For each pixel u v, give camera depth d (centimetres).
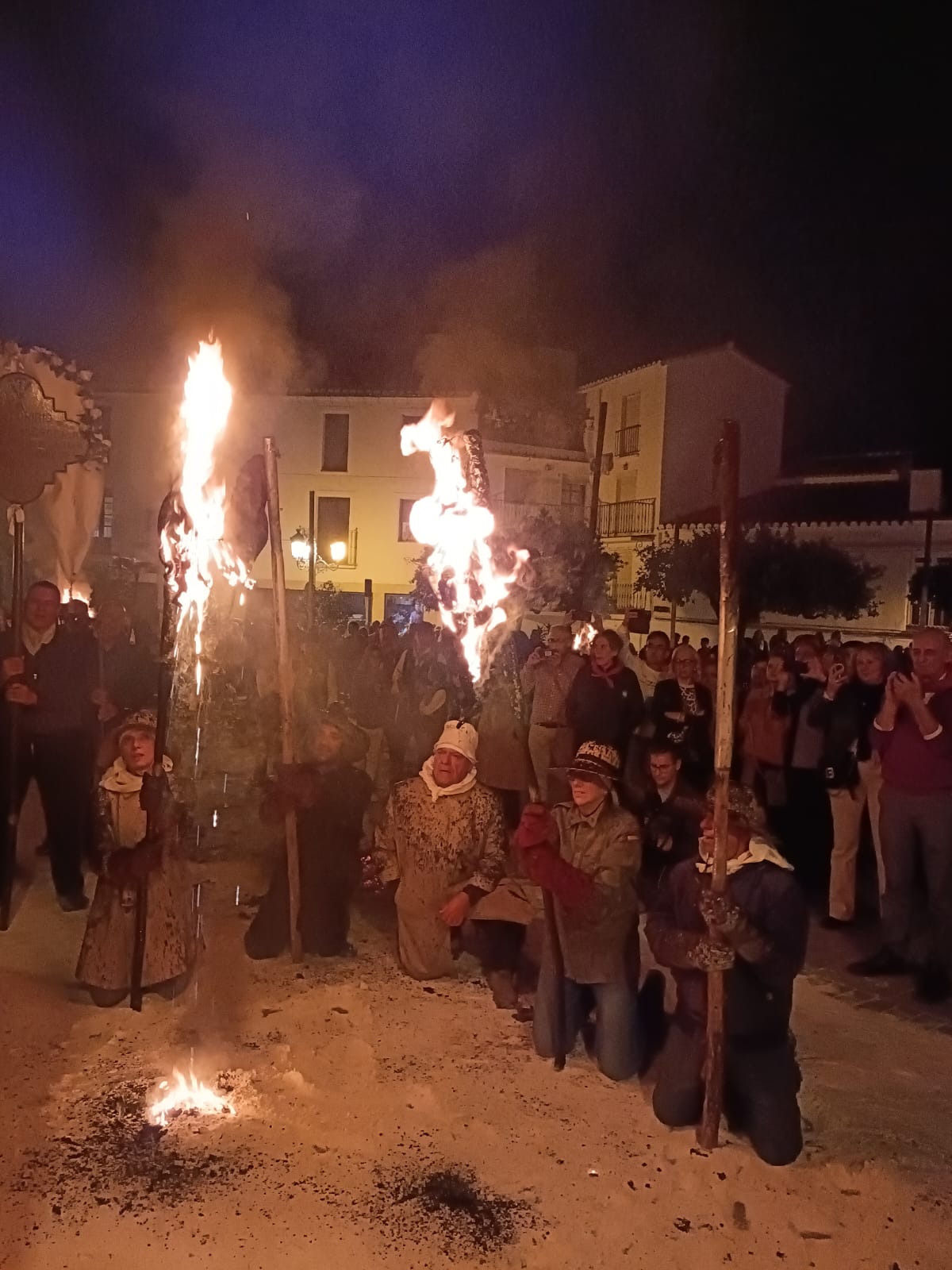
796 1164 416
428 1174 400
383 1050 498
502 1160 412
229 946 623
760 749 827
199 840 817
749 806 431
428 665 1062
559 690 919
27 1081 457
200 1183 390
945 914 607
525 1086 470
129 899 535
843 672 723
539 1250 361
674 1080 437
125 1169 396
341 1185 391
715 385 3206
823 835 816
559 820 495
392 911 699
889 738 622
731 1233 374
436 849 566
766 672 830
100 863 545
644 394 3231
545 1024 493
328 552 3309
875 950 671
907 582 2545
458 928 571
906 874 623
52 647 663
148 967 538
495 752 792
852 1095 479
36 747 659
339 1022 524
